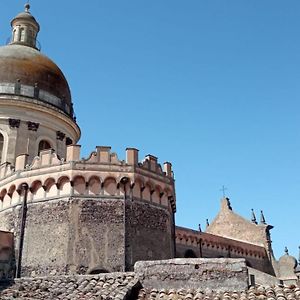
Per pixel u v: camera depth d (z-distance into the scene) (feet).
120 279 72.02
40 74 136.87
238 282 68.49
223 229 208.33
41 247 92.73
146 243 96.73
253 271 115.03
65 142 135.64
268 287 68.18
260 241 194.39
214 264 70.54
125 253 91.81
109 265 90.07
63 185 97.09
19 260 93.35
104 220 94.07
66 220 92.94
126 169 99.71
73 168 97.04
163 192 105.81
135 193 99.60
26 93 130.52
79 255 89.81
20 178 101.60
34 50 147.23
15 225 98.17
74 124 138.51
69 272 87.81
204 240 161.48
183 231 154.81
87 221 93.25
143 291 68.64
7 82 130.52
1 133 124.88
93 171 97.71
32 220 96.53
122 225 94.48
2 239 94.99
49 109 130.62
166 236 102.47
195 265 70.95
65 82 145.79
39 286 74.02
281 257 189.78
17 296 68.39
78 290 69.05
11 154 121.80
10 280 80.38
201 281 69.62
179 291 67.56
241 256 176.96
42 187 98.68
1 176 108.68
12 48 142.41
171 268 71.36
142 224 97.91
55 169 98.63
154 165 106.63
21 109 127.75
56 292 69.05
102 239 92.17
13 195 102.53
